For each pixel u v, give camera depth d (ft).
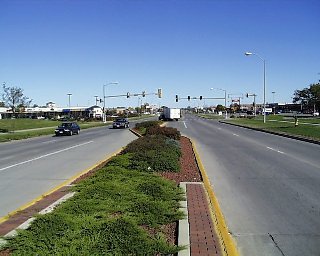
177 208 27.17
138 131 141.90
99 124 238.07
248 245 21.45
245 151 72.43
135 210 25.44
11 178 44.34
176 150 58.13
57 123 247.91
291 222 25.82
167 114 298.35
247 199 32.65
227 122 231.50
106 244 18.54
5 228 23.32
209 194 32.58
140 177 37.68
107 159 60.03
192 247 19.53
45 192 36.09
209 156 64.28
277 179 42.24
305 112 472.44
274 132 126.62
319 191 35.70
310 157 62.13
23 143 102.94
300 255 19.92
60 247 18.28
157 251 18.90
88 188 31.53
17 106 211.41
